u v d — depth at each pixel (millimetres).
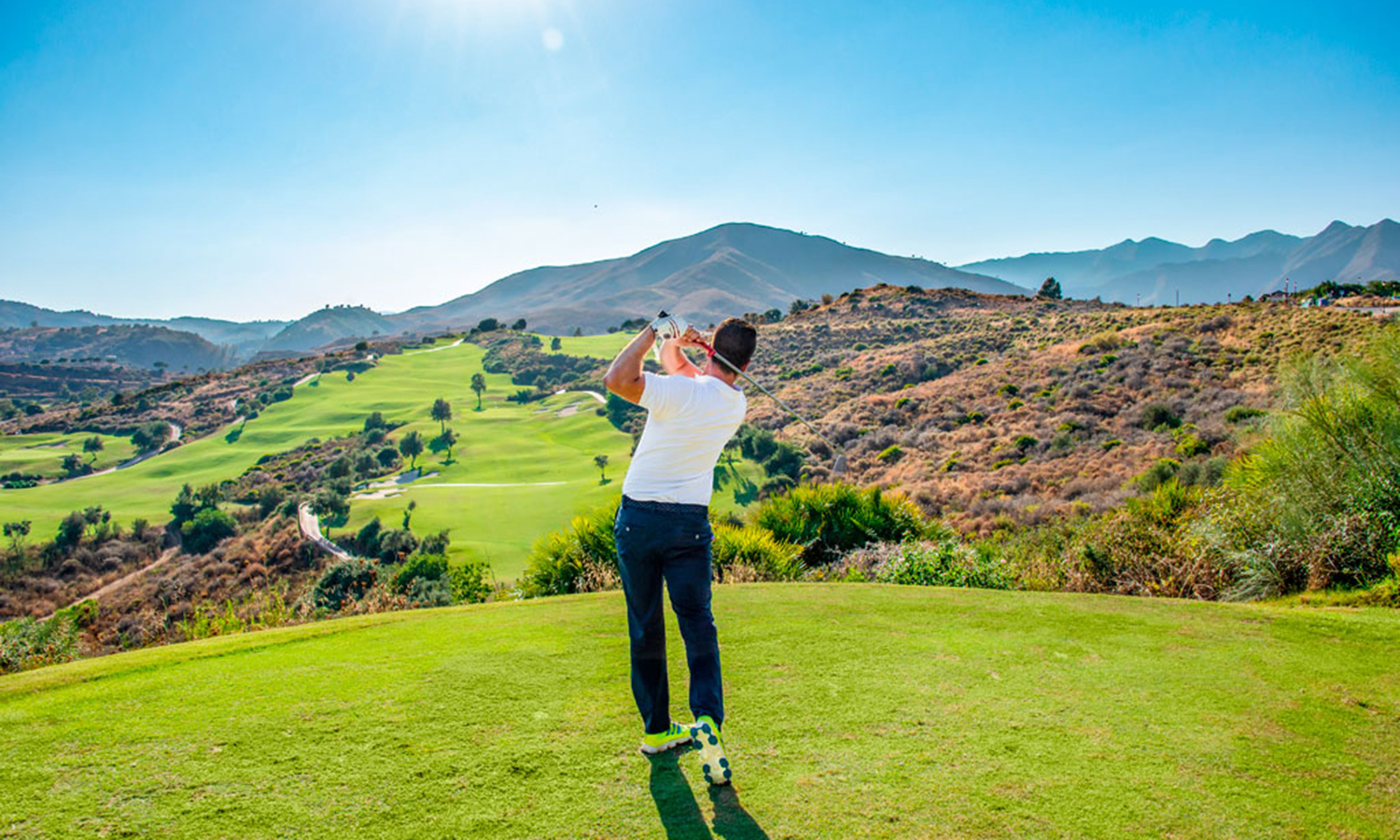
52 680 3781
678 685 3680
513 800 2504
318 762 2789
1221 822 2330
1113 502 20578
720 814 2400
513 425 87750
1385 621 4727
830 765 2746
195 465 81875
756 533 10141
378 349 155250
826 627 4820
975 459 30328
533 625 5016
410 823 2355
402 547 40938
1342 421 7145
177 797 2523
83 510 60906
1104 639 4508
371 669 3932
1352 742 2951
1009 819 2348
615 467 65750
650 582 2764
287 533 47469
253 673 3887
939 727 3105
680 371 3002
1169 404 30609
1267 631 4645
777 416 48938
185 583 40344
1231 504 8023
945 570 8633
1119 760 2791
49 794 2541
